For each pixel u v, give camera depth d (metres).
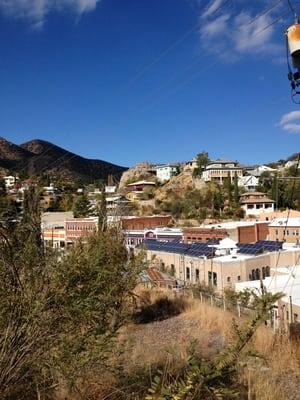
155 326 10.72
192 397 3.14
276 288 24.78
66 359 3.82
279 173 129.25
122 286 7.84
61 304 3.87
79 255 4.14
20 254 3.97
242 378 5.28
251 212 106.62
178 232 69.50
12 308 3.74
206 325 10.15
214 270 40.47
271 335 7.93
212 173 134.88
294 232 65.06
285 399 5.39
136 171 164.25
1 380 3.62
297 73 8.72
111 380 4.69
